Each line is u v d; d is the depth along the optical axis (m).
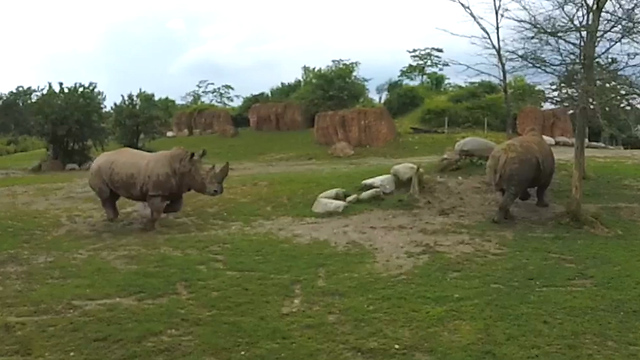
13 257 12.10
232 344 8.05
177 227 14.58
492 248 12.52
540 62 13.96
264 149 38.81
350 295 9.84
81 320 8.76
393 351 7.90
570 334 8.42
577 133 14.09
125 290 10.02
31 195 20.58
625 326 8.73
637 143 38.94
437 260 11.71
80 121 34.94
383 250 12.47
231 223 15.12
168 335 8.34
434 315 8.97
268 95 60.81
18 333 8.39
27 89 58.41
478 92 49.06
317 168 25.48
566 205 15.23
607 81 13.38
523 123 36.84
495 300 9.61
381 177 17.44
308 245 12.88
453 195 16.95
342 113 36.12
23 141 59.19
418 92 55.19
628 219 14.75
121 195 14.59
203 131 52.75
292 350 7.91
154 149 42.75
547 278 10.66
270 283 10.39
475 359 7.72
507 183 14.40
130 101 40.56
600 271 11.00
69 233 14.08
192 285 10.28
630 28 13.28
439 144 34.44
